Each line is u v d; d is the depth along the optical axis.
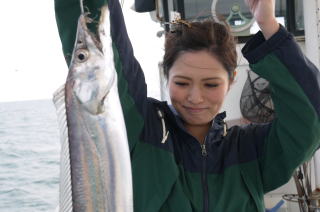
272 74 2.24
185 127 2.46
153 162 2.27
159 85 4.51
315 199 4.09
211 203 2.23
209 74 2.21
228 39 2.31
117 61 2.15
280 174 2.41
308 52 4.38
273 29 2.25
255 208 2.31
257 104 4.45
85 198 1.85
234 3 4.70
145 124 2.37
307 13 4.30
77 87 1.89
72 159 1.87
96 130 1.86
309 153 2.33
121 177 1.84
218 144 2.44
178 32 2.34
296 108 2.23
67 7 2.14
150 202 2.17
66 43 2.15
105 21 1.94
